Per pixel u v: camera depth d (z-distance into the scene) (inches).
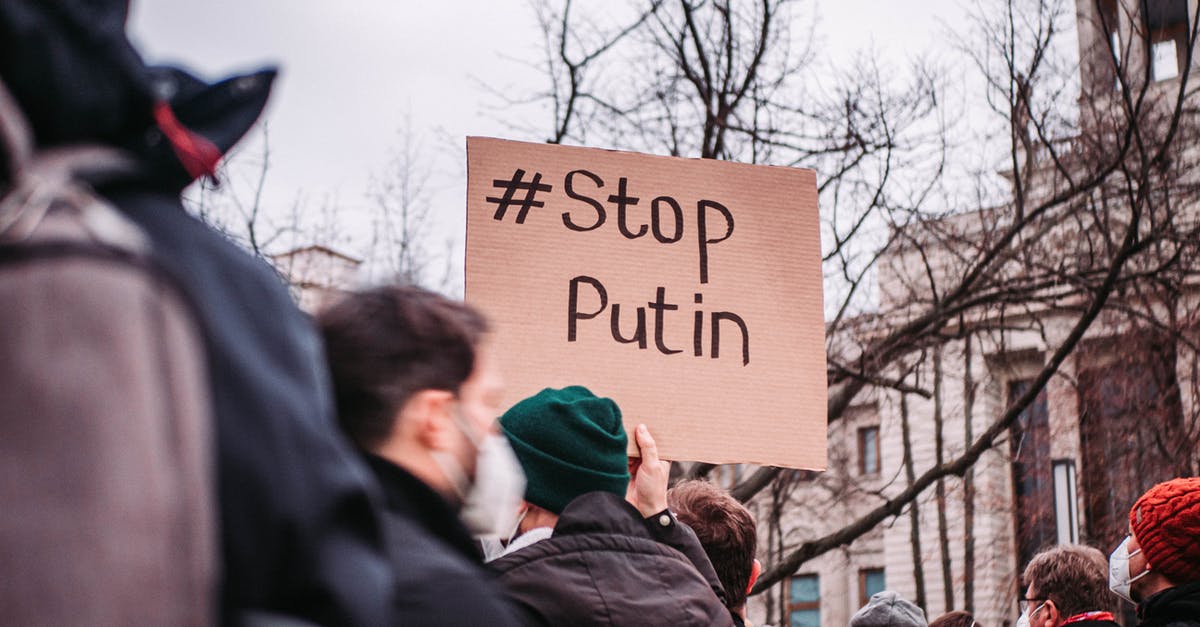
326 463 37.1
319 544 36.5
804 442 130.8
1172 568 122.7
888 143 402.6
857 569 970.7
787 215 138.0
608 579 84.6
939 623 201.0
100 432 29.9
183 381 32.2
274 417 35.6
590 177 133.6
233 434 34.5
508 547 90.7
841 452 623.2
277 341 38.0
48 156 35.2
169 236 36.4
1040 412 656.4
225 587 34.4
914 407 820.6
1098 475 529.7
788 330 134.0
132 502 29.9
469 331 59.9
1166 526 123.1
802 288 136.1
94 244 31.8
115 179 36.2
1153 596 123.1
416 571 54.6
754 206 137.6
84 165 35.4
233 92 43.6
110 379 30.4
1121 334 467.5
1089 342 484.4
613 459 91.2
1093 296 409.1
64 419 29.7
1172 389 452.4
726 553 109.7
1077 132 408.5
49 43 35.0
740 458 128.6
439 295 61.0
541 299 128.3
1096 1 397.4
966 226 462.9
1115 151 407.2
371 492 39.1
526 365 126.2
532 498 89.4
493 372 62.8
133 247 32.7
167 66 42.4
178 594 30.7
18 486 29.2
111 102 36.8
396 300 59.2
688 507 112.1
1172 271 402.0
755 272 135.3
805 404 132.0
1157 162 400.8
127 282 31.6
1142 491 508.4
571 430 90.2
